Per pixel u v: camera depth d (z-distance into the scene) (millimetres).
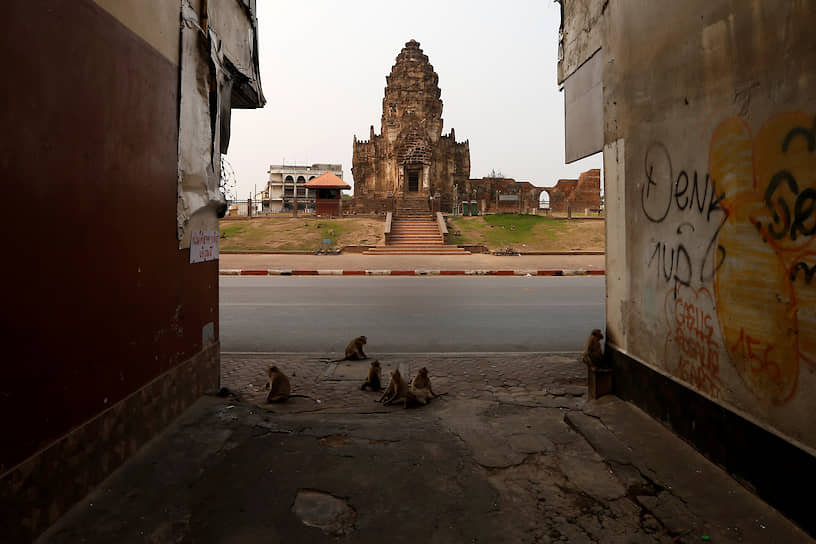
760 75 2885
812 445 2525
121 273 3295
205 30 4730
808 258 2547
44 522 2516
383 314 10898
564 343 8234
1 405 2246
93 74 2975
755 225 2939
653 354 4148
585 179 50750
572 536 2701
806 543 2479
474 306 11961
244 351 7781
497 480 3318
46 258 2561
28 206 2430
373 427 4215
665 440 3740
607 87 5035
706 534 2668
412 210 38031
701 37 3439
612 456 3598
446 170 45750
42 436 2520
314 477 3289
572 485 3250
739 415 3066
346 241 28203
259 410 4637
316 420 4375
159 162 3867
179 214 4215
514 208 47875
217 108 5062
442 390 5715
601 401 4797
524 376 6273
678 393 3744
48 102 2574
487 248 27234
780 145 2738
